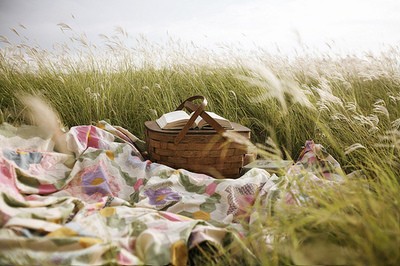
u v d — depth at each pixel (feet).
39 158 6.97
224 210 6.13
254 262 4.24
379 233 3.30
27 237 4.17
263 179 6.86
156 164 7.44
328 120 9.36
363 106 10.19
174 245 4.30
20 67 12.60
